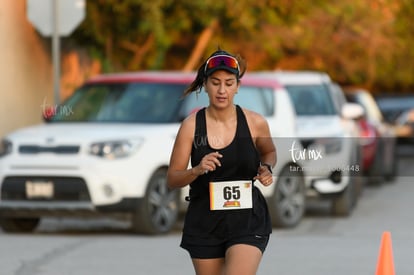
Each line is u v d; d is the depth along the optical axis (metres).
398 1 60.50
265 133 17.42
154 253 29.05
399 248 30.66
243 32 52.91
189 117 17.27
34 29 46.22
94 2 48.38
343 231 34.94
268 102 35.72
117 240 31.78
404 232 34.72
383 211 41.56
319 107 40.56
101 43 49.34
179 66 56.31
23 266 26.83
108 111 34.47
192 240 17.30
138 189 31.69
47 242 31.33
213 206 17.16
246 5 50.16
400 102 81.50
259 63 58.97
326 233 34.34
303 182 35.72
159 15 48.69
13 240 31.84
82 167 31.45
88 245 30.61
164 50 52.06
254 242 17.11
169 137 32.81
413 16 65.75
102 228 35.53
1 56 43.03
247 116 17.31
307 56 60.72
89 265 27.02
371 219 38.69
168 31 50.44
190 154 17.28
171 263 27.36
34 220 34.41
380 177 54.16
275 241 31.98
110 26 49.59
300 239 32.56
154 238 32.28
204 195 17.31
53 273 25.84
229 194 17.16
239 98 34.94
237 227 17.14
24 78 45.12
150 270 26.33
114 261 27.66
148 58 52.06
